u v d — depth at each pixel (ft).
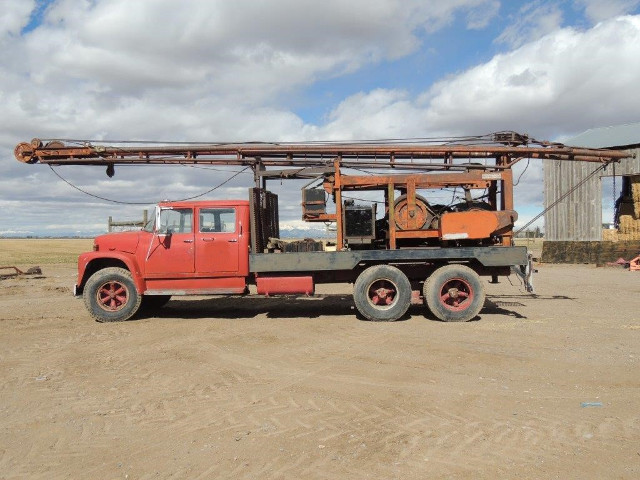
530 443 12.04
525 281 29.89
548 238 81.87
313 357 21.02
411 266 31.30
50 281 62.95
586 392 15.75
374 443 12.21
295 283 30.27
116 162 35.04
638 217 72.95
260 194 31.81
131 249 30.66
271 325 28.55
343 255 29.96
